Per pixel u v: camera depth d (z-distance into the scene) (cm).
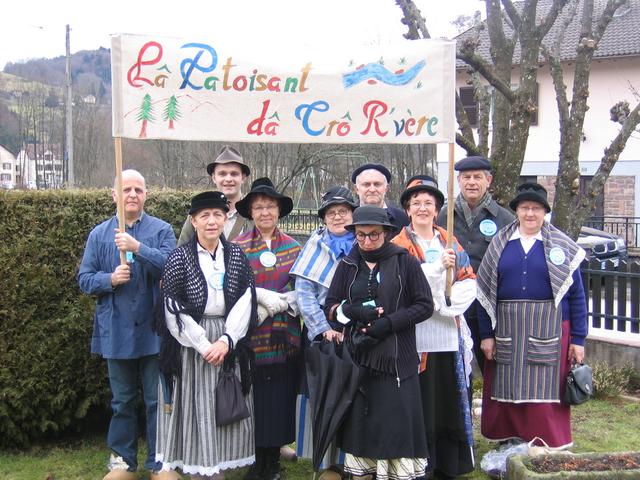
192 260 416
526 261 455
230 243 432
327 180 2269
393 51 435
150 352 441
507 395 455
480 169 495
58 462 486
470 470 442
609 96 2219
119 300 435
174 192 582
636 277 715
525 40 642
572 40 2206
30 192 488
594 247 1354
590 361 701
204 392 408
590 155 2255
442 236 450
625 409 608
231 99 429
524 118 646
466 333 448
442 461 442
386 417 395
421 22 682
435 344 429
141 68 418
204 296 411
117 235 420
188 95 424
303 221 2061
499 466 448
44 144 2859
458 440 438
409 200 451
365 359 400
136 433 456
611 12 683
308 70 432
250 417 426
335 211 452
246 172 523
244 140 430
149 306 441
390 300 401
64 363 492
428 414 430
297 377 456
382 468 399
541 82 2281
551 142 2289
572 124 680
